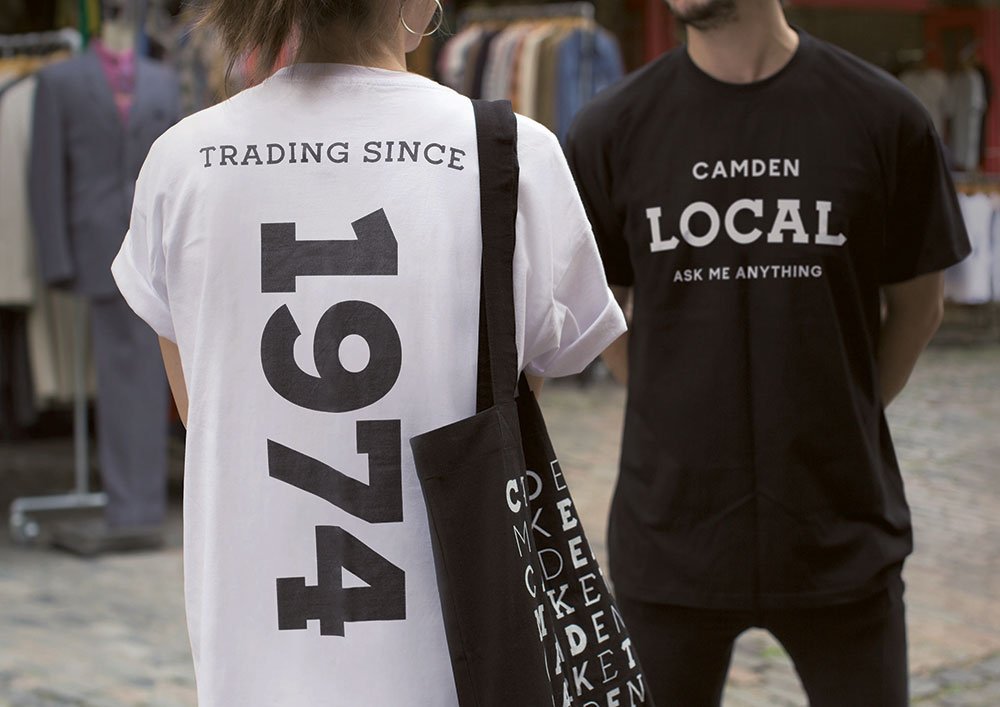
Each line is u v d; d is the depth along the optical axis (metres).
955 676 4.16
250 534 1.43
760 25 2.13
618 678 1.49
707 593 2.19
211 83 5.62
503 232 1.44
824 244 2.14
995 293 11.67
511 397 1.43
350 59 1.48
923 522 6.05
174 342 1.55
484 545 1.38
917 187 2.18
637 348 2.25
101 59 5.38
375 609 1.41
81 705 3.85
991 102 14.23
